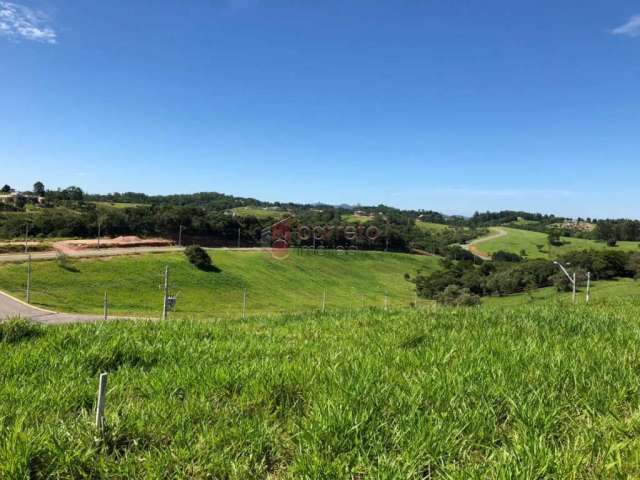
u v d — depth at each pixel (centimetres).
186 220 11719
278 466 285
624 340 546
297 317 882
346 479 252
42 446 282
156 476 261
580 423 311
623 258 7269
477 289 7962
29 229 10181
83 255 8525
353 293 9912
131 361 496
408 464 258
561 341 548
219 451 287
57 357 485
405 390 365
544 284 7331
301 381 393
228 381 400
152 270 8456
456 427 300
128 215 11400
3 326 602
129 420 321
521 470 242
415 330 648
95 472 272
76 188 15425
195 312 6981
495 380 383
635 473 249
